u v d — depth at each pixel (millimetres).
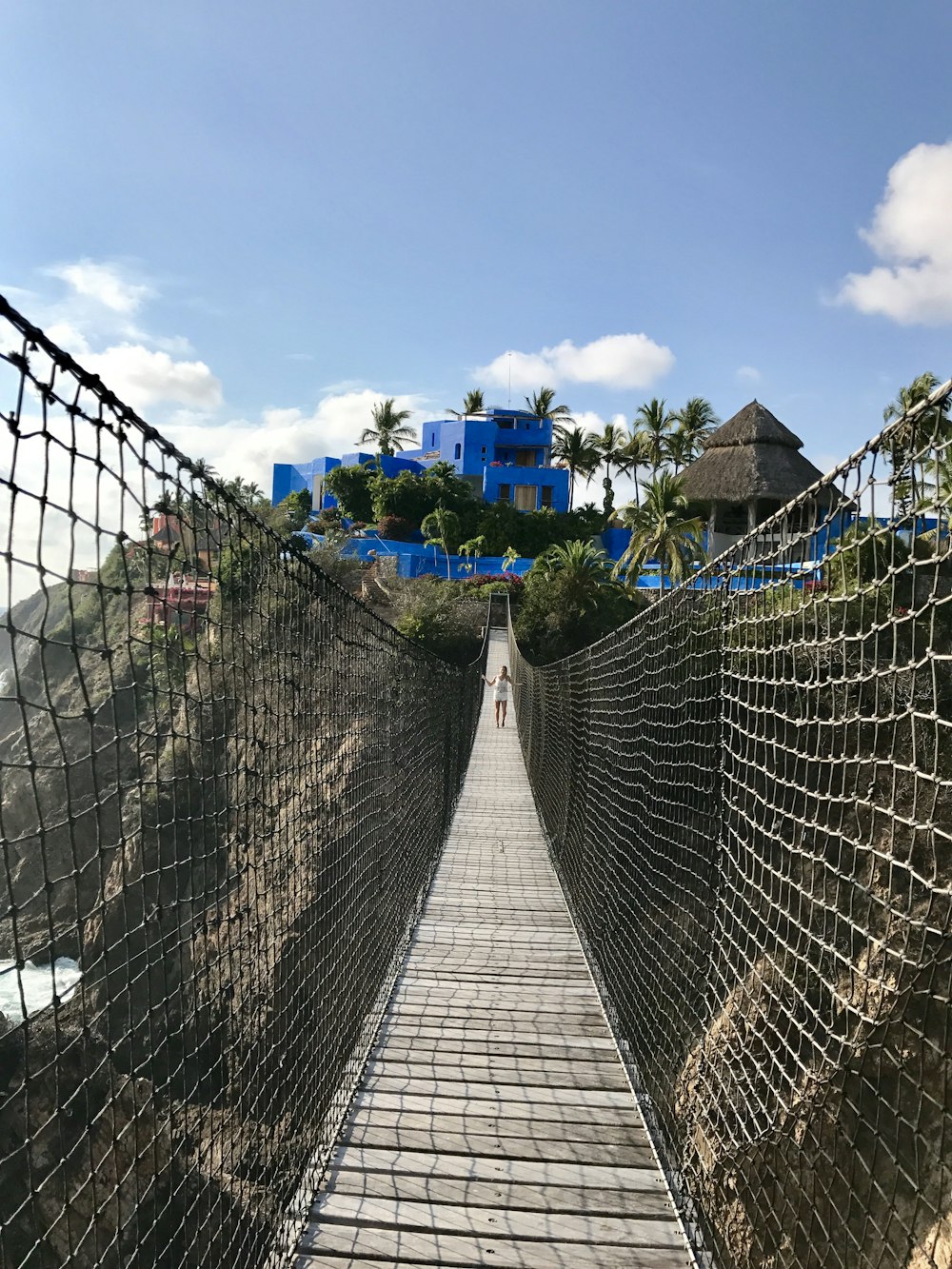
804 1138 2031
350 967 3498
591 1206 2848
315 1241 2648
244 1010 2043
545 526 42750
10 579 1058
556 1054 3918
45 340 1105
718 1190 2574
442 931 5609
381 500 42406
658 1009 3432
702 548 28422
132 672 1398
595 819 5613
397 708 4891
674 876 3367
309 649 2674
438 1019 4277
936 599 1354
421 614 28234
